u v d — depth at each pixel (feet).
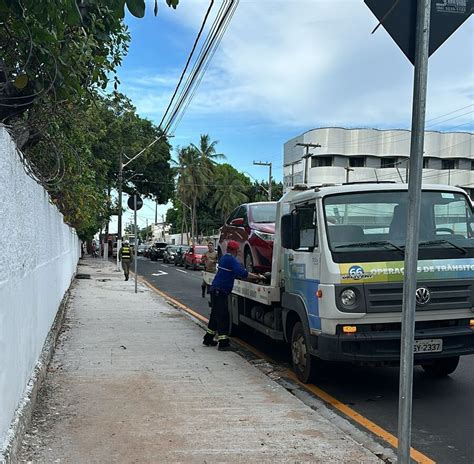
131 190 164.55
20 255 15.78
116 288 65.82
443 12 10.65
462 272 20.11
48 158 27.50
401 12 10.66
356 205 20.66
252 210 33.22
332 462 14.01
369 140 185.37
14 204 14.73
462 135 194.90
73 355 26.20
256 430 16.20
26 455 13.87
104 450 14.39
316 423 16.93
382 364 20.29
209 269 41.04
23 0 12.48
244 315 31.27
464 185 193.36
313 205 21.29
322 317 19.79
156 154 153.89
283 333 25.21
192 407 18.31
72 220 57.00
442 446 16.37
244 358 28.17
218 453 14.39
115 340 30.48
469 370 25.89
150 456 14.07
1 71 17.57
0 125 12.98
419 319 19.84
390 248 19.83
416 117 10.71
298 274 22.45
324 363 22.43
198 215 261.65
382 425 18.35
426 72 10.58
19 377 15.37
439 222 21.01
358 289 19.29
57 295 35.81
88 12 17.08
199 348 28.53
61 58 16.51
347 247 19.81
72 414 17.29
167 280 86.33
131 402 18.71
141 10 11.62
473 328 20.26
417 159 10.73
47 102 19.49
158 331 33.86
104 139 111.14
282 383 23.67
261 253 29.12
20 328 15.58
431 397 21.45
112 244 201.87
